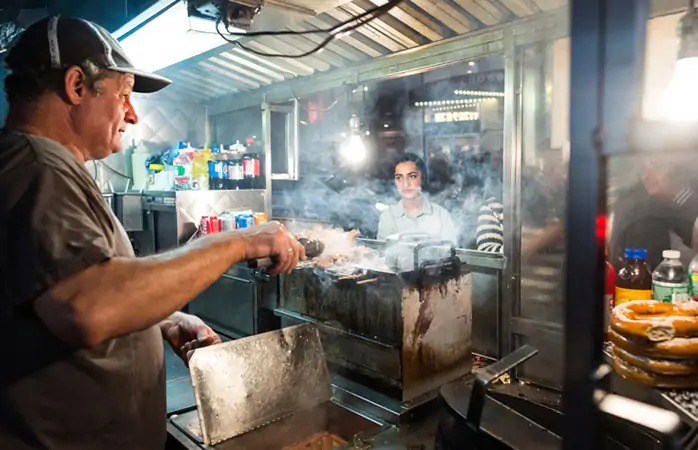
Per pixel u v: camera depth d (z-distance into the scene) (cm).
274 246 118
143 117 362
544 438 102
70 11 285
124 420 114
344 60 261
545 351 189
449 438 112
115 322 87
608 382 67
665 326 107
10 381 100
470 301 182
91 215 100
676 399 104
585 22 60
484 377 105
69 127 112
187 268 97
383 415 158
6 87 112
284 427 156
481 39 203
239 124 376
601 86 60
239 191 324
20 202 92
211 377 147
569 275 65
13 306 91
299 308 201
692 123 56
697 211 175
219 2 155
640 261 148
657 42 152
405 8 195
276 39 235
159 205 316
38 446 102
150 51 215
